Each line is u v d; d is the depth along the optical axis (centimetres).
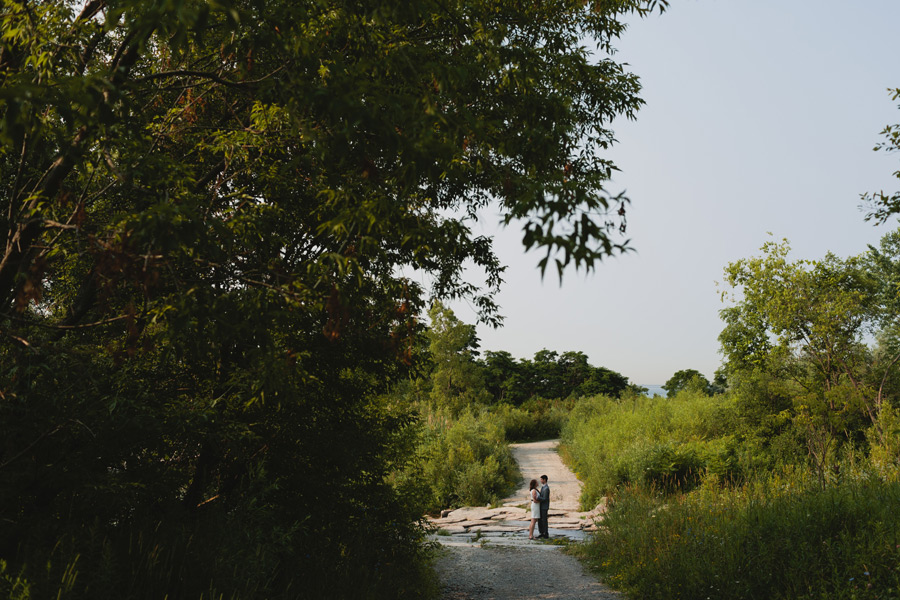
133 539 459
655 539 877
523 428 4406
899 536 613
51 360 422
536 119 475
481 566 1012
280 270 438
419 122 297
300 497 661
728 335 2245
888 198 827
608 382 7381
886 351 2366
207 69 505
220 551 478
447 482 2036
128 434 470
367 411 802
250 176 573
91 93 267
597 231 246
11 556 416
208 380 600
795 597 593
